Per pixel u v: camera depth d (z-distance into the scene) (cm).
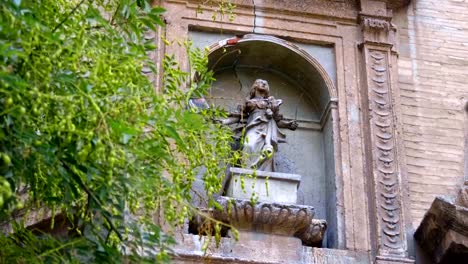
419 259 1154
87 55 735
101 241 761
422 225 1139
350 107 1244
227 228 1109
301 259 1111
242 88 1304
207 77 928
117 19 856
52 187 762
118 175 741
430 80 1297
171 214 785
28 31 709
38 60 697
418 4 1354
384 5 1313
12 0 728
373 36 1290
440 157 1238
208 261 1079
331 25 1296
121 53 768
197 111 928
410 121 1259
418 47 1320
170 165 834
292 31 1285
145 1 872
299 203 1228
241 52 1288
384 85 1259
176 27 1251
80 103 688
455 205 1080
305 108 1302
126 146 733
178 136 789
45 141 708
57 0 798
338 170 1200
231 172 1127
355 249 1145
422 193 1207
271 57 1298
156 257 777
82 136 691
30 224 1018
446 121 1266
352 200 1180
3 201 650
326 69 1273
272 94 1310
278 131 1226
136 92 752
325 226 1141
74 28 759
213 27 1262
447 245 1106
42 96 676
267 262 1092
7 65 696
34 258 727
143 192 790
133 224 787
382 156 1205
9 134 694
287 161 1253
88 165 727
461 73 1311
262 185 1137
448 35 1339
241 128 1220
